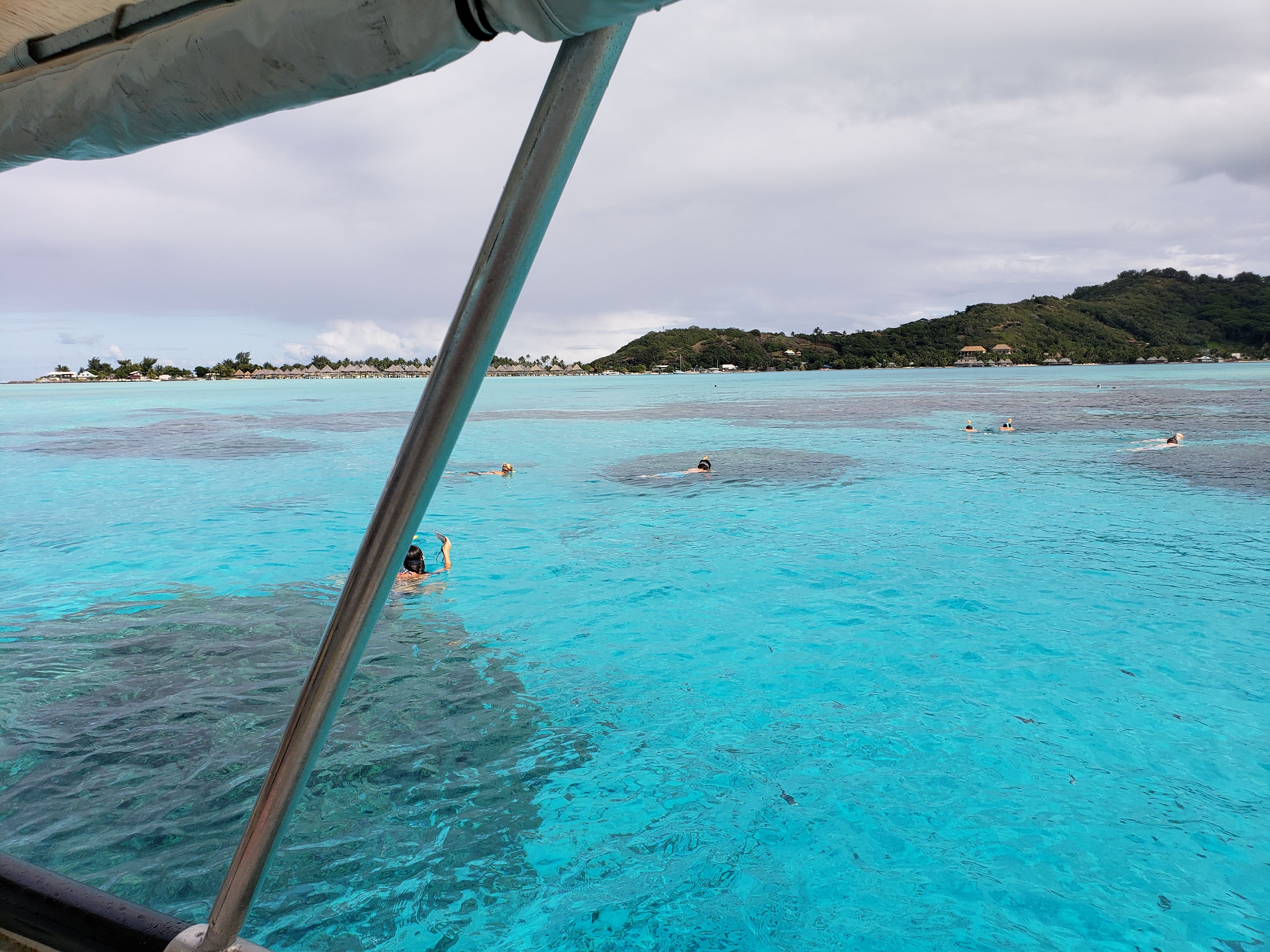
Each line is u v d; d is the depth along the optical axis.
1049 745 4.13
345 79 0.81
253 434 21.61
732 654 5.44
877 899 2.94
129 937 0.84
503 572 7.56
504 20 0.65
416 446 0.74
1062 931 2.78
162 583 7.10
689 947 2.70
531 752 4.02
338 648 0.78
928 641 5.68
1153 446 17.09
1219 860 3.16
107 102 0.98
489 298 0.70
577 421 26.41
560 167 0.67
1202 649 5.46
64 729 4.12
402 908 2.86
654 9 0.59
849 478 13.40
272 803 0.81
